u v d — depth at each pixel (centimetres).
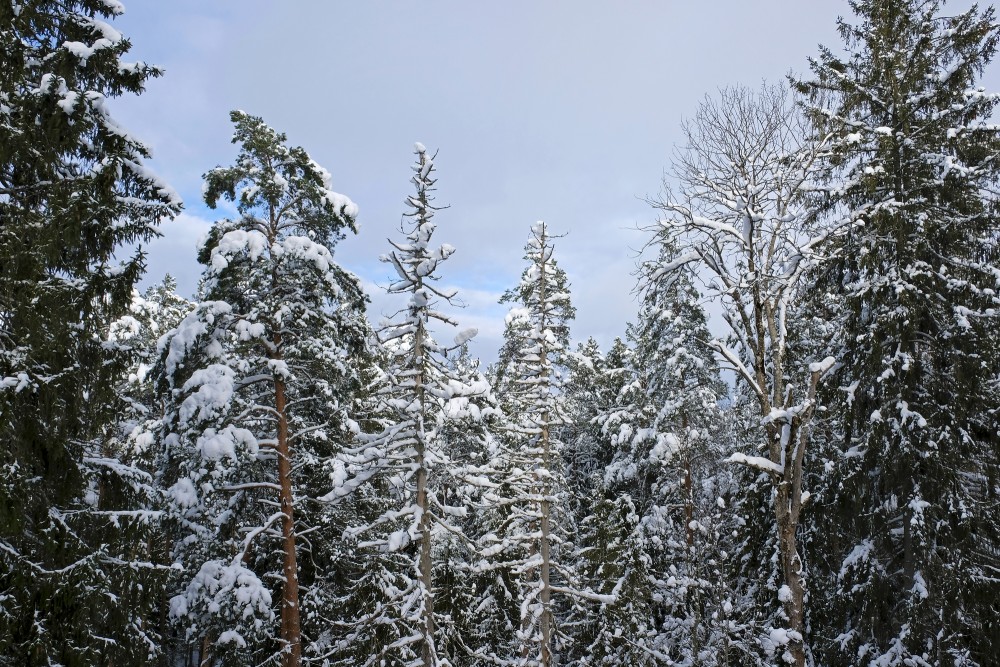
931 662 1209
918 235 1307
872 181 1318
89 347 1112
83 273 1111
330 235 1667
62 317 1005
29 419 966
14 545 1007
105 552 1066
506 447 2009
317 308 1538
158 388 1441
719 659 1497
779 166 1234
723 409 2070
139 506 1205
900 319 1284
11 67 981
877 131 1358
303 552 1673
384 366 2142
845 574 1384
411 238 1504
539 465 1906
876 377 1302
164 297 2722
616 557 2017
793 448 1120
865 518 1355
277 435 1520
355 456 1465
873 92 1455
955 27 1373
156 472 1658
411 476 1495
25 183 1066
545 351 1931
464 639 2062
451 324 1520
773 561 1486
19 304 943
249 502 1608
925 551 1199
